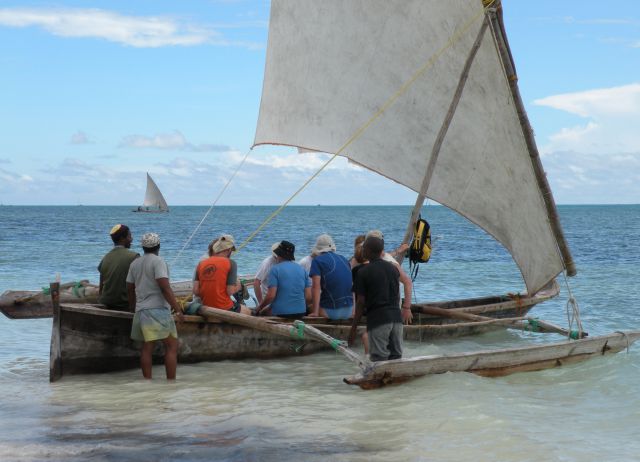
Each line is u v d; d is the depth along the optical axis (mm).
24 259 25375
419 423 5840
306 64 11414
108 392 6977
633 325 12016
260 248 33375
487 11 9320
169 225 70438
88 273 20750
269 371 8102
